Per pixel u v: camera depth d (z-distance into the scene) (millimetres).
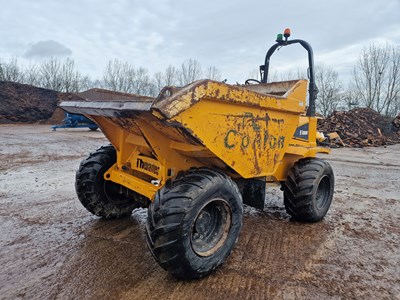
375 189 5391
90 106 2344
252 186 2945
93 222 3299
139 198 3021
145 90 34156
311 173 3330
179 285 2188
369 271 2508
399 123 17594
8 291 2070
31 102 21719
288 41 3916
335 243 3006
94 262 2467
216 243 2328
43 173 5672
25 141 10578
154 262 2484
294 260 2629
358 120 16484
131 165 2998
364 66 29656
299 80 3305
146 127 2229
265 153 2643
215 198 2225
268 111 2604
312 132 3777
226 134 2229
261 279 2314
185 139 2172
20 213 3539
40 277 2242
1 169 5934
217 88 2047
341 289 2236
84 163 3205
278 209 4004
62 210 3658
